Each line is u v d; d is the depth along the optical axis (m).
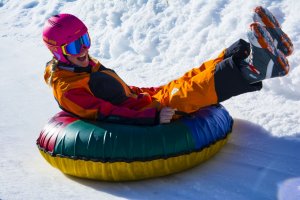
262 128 3.96
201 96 3.47
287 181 3.25
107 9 6.92
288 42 3.60
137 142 3.27
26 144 4.18
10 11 8.70
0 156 3.95
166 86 3.93
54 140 3.46
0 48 7.18
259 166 3.47
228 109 4.34
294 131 3.83
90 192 3.33
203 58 5.22
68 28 3.53
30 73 6.09
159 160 3.27
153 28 6.04
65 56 3.59
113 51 6.20
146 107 3.61
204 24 5.54
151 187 3.34
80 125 3.45
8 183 3.49
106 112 3.50
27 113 4.88
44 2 8.44
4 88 5.64
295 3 5.01
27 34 7.68
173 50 5.64
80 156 3.32
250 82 3.40
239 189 3.21
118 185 3.40
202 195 3.19
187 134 3.36
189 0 6.00
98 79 3.64
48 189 3.39
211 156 3.64
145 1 6.46
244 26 5.11
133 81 5.32
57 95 3.60
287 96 4.34
